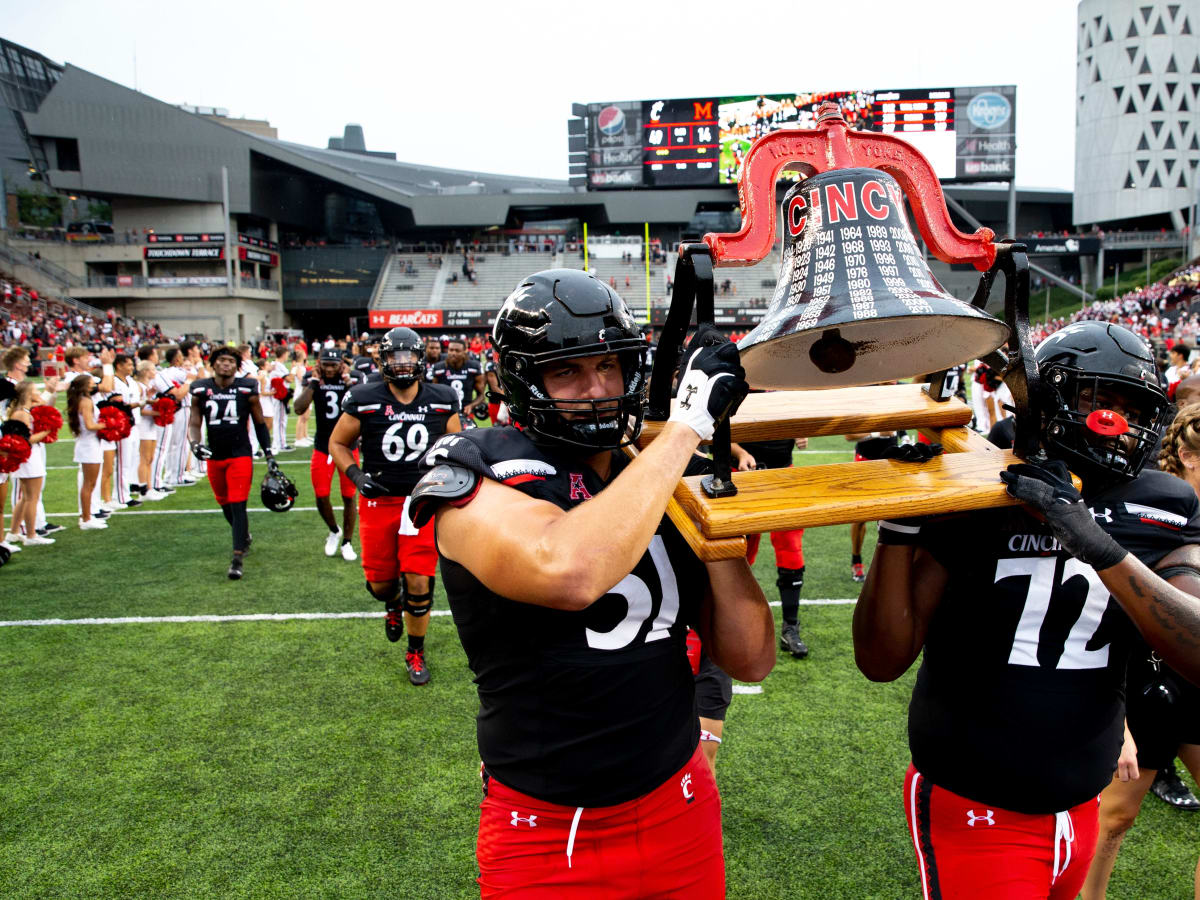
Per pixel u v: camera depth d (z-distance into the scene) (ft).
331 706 12.97
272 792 10.57
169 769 11.13
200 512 27.78
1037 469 4.76
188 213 134.31
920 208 5.19
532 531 3.99
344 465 14.06
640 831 4.85
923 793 5.78
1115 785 7.38
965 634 5.51
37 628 16.48
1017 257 4.94
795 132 4.95
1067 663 5.34
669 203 124.57
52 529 24.71
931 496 4.58
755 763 11.08
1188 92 154.71
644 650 4.84
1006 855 5.39
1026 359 4.98
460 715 12.63
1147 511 5.55
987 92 97.55
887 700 12.89
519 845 4.90
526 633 4.66
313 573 20.36
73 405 24.73
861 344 5.18
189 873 9.00
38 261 126.62
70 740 11.94
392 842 9.51
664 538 5.03
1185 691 7.00
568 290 4.58
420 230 145.79
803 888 8.61
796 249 4.97
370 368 34.37
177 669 14.43
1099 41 158.40
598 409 4.63
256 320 134.62
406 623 14.39
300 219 150.51
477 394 33.06
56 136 127.24
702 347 4.36
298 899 8.56
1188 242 143.74
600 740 4.73
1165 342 42.78
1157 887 8.56
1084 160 164.25
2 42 156.97
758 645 5.12
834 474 5.00
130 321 123.85
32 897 8.65
